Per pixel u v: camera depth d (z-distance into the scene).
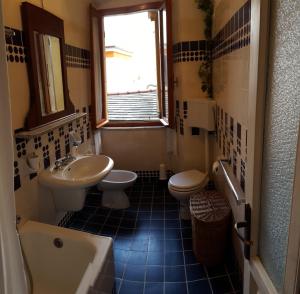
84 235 1.74
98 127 3.18
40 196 2.08
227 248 2.12
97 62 3.24
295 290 0.65
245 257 0.98
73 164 2.27
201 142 3.04
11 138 0.79
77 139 2.46
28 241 1.79
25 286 0.89
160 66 3.33
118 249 2.29
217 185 2.71
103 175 2.03
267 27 0.77
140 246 2.32
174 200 3.13
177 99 3.11
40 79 2.00
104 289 1.52
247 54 1.46
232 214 2.07
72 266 1.74
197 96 2.93
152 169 3.62
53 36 2.18
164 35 3.14
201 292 1.83
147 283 1.92
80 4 2.82
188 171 2.82
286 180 0.72
